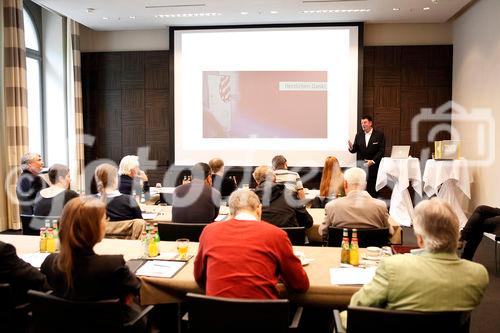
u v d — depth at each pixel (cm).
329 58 719
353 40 711
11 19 566
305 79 726
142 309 203
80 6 628
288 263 193
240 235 194
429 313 147
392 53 728
